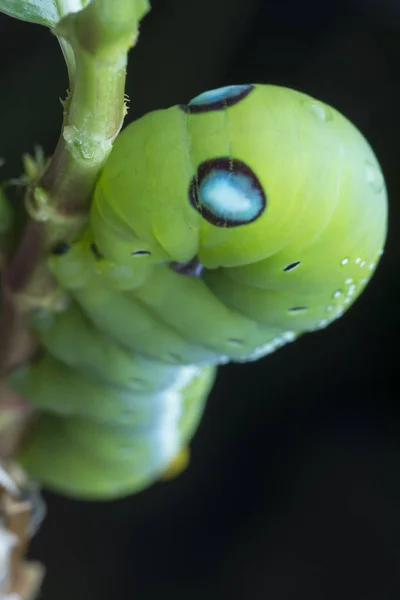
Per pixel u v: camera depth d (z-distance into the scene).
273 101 0.13
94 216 0.14
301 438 0.31
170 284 0.14
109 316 0.15
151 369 0.16
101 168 0.14
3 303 0.15
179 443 0.18
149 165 0.13
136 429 0.17
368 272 0.14
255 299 0.14
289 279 0.14
